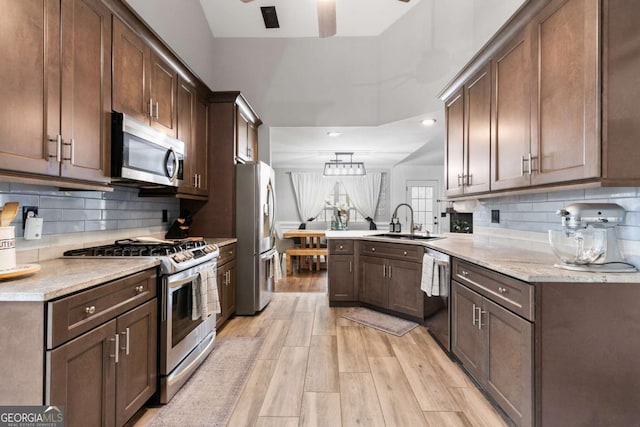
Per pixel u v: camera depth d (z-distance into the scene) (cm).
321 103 432
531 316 148
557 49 164
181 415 181
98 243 233
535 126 181
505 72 209
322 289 475
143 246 226
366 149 591
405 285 331
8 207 141
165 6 313
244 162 387
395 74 400
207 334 254
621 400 147
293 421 175
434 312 284
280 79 435
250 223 353
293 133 470
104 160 186
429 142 531
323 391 204
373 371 229
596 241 164
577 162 151
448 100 303
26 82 138
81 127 168
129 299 164
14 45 132
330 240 382
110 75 190
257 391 204
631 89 140
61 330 122
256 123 429
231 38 435
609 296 146
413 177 810
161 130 250
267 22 407
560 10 162
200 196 332
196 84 316
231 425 172
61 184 164
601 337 147
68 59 159
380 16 394
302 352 260
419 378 219
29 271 141
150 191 280
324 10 238
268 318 343
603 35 140
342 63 430
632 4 140
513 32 200
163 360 191
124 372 159
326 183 824
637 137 141
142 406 181
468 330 215
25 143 137
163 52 248
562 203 213
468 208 336
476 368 203
